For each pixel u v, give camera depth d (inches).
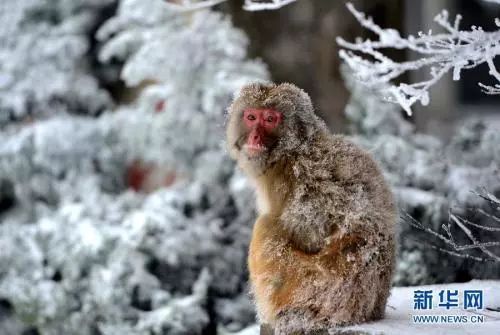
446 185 393.4
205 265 474.9
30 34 628.7
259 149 240.1
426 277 345.1
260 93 249.1
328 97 531.8
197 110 506.9
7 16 636.1
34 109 625.9
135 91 658.2
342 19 534.9
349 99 514.6
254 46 542.3
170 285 470.3
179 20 535.2
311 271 227.0
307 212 228.1
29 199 578.2
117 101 674.2
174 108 504.7
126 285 449.7
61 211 506.9
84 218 499.5
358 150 238.1
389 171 403.9
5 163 579.5
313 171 231.9
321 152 236.7
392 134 443.5
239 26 543.5
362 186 229.1
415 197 367.6
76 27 638.5
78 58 647.8
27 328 523.2
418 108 597.9
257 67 511.2
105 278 449.1
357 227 226.4
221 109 488.4
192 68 506.9
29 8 637.3
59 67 628.1
